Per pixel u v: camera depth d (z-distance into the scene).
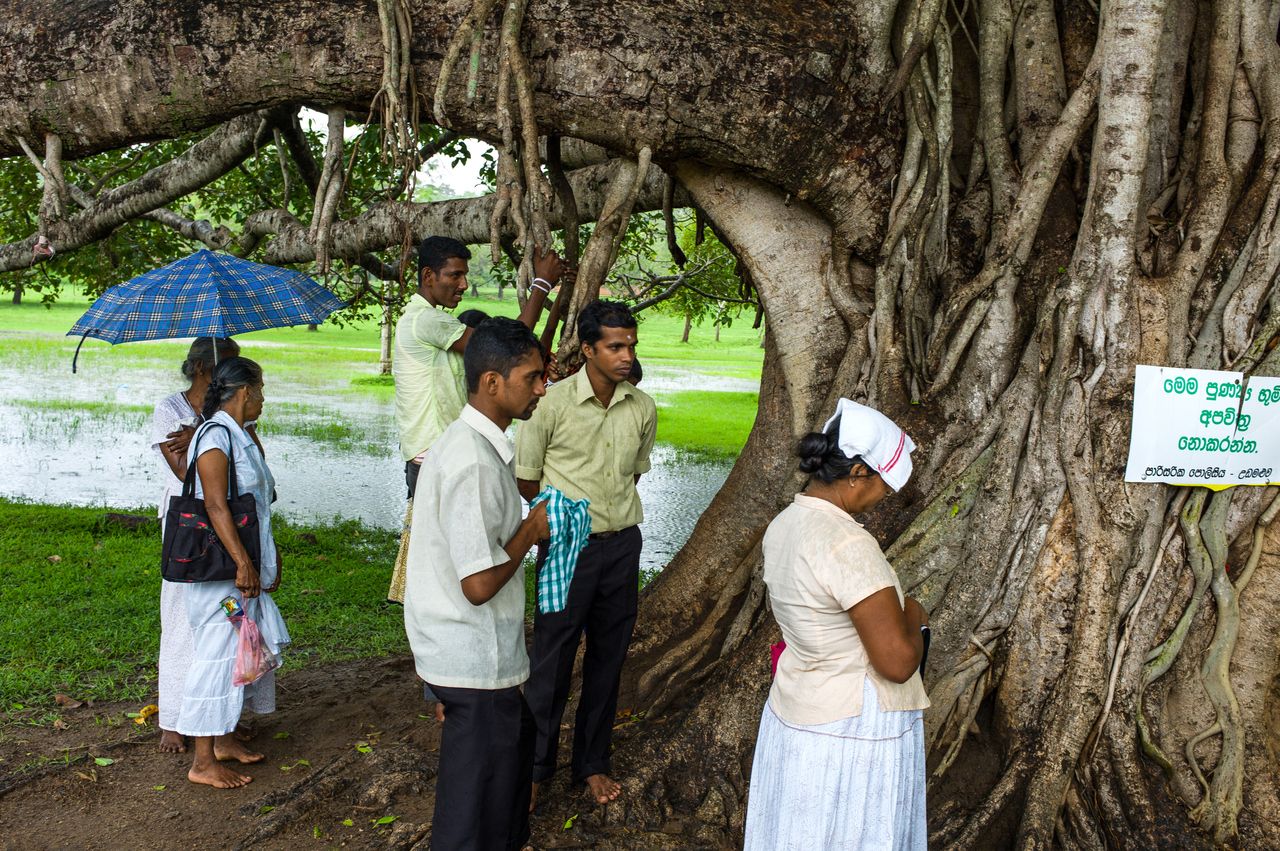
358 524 10.09
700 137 4.12
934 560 3.88
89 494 11.55
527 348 3.00
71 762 4.41
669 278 10.55
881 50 4.24
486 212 7.03
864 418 2.70
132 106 4.26
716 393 25.78
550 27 3.97
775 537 2.82
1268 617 3.84
